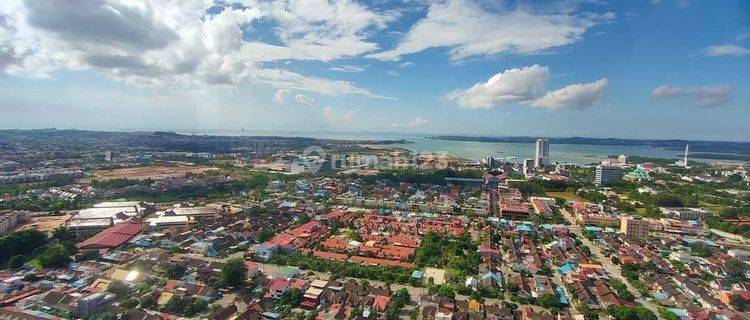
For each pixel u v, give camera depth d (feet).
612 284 597.52
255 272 597.11
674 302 549.95
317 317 486.79
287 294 532.73
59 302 488.85
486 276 593.01
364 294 540.52
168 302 499.10
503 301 535.19
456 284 574.56
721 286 586.86
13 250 644.27
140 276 574.97
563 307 533.14
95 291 523.70
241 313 480.23
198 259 653.71
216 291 543.39
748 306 531.50
